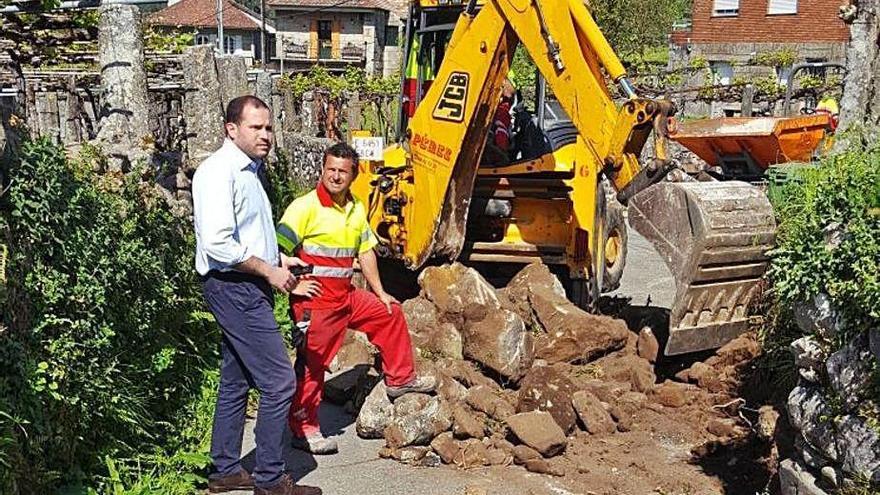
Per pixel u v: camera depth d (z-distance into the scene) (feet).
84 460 15.35
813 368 13.29
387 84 73.26
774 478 15.12
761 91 61.87
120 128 24.27
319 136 50.24
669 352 18.72
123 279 17.63
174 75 31.42
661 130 19.16
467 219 24.47
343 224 17.42
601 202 24.03
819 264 13.08
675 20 130.52
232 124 15.17
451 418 18.31
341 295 17.62
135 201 20.35
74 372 15.02
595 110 20.36
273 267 15.29
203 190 14.90
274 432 15.57
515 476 17.04
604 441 18.22
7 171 14.65
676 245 18.54
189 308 21.95
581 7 20.39
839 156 16.81
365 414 18.69
